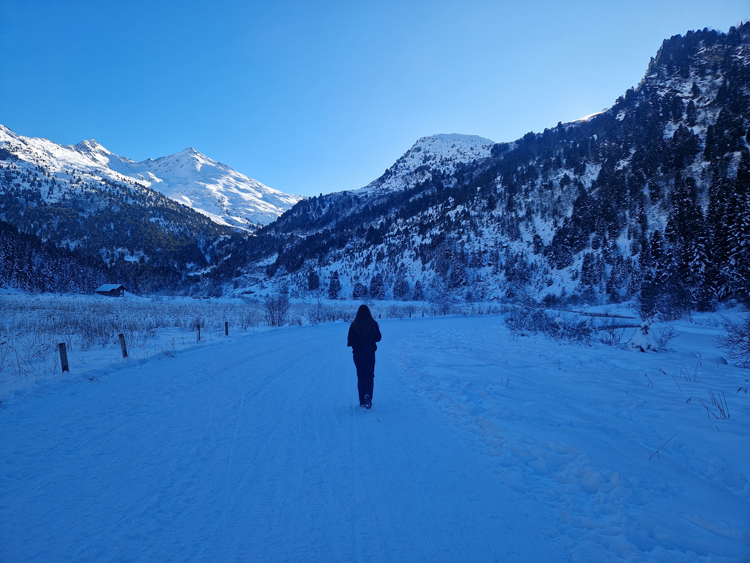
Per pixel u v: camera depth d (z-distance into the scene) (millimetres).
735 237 36625
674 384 7992
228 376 8570
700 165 103062
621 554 2650
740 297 34906
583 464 3980
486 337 18406
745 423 5230
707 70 182250
